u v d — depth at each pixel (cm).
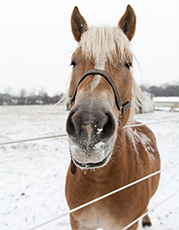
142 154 191
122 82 131
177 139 752
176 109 1791
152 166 211
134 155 174
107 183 149
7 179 386
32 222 270
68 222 271
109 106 104
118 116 130
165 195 342
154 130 919
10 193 336
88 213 157
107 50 122
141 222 279
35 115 1555
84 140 87
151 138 273
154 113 1600
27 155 533
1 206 300
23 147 605
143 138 246
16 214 284
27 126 964
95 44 123
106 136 94
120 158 151
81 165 98
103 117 93
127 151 168
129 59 138
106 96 106
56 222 270
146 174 181
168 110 1939
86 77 115
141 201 164
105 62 121
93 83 107
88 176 149
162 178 405
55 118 1336
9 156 521
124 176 154
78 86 118
